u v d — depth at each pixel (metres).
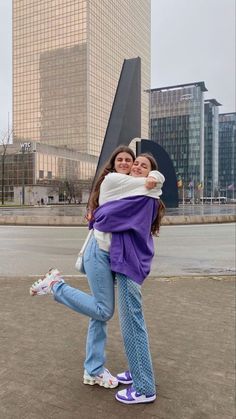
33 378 3.29
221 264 10.30
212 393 3.10
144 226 2.95
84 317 5.02
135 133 30.33
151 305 5.71
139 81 30.67
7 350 3.91
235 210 47.78
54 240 15.87
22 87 125.81
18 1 122.31
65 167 96.75
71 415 2.73
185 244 14.78
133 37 134.38
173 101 130.75
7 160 89.81
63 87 118.19
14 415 2.72
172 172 31.75
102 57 119.62
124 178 2.94
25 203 82.81
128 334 2.93
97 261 2.98
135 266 2.92
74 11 113.25
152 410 2.83
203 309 5.53
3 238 16.67
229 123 157.38
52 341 4.17
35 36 121.50
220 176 159.25
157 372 3.47
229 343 4.21
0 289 6.57
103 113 122.69
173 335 4.45
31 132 124.81
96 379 3.16
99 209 2.99
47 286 3.18
